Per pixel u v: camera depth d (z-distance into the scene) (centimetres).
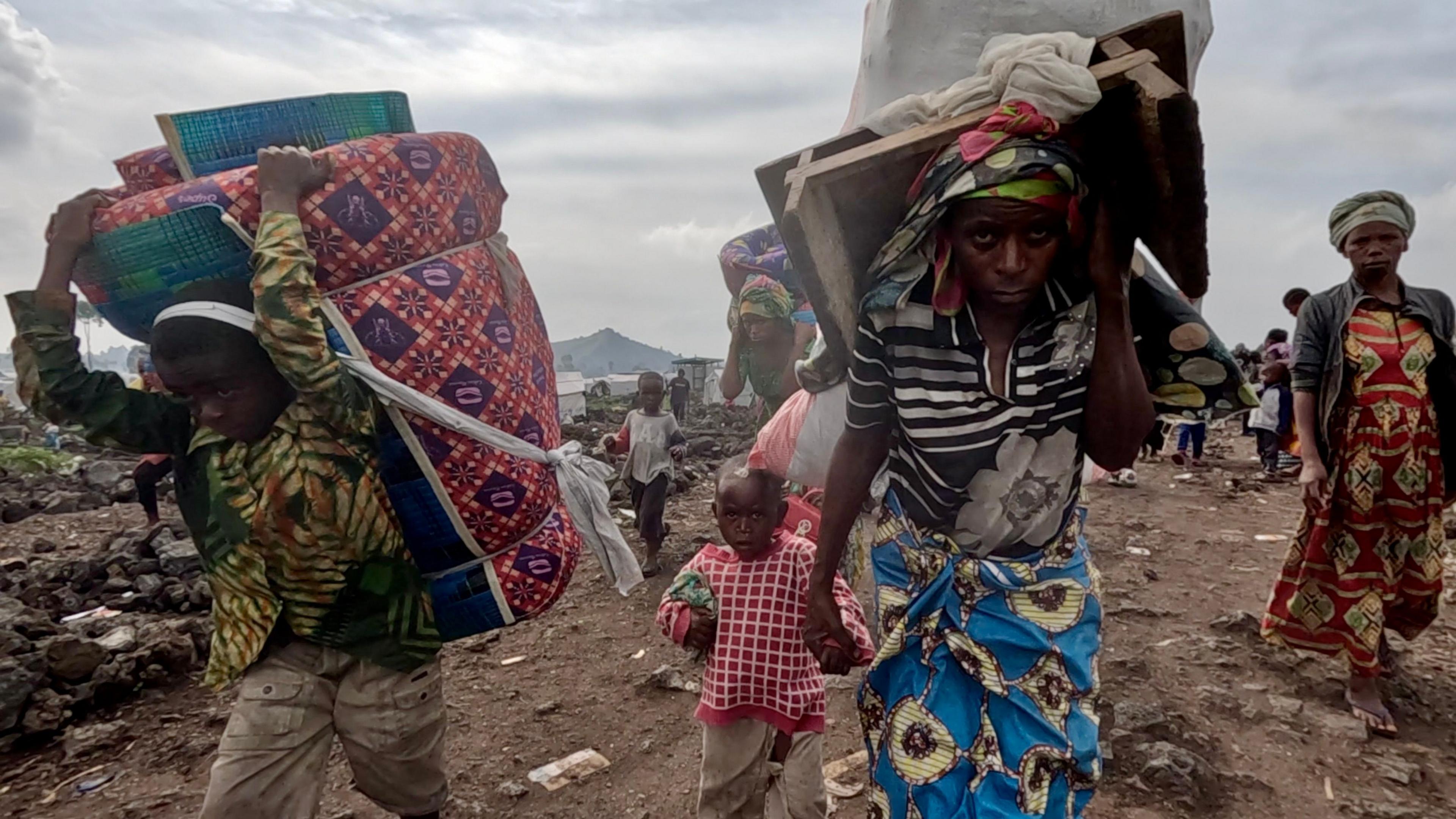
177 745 347
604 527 251
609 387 4191
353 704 218
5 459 1148
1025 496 173
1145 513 751
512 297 246
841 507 189
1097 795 289
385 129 232
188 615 497
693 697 389
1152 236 161
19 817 299
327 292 204
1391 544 334
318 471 202
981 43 175
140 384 432
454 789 315
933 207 151
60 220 199
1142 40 149
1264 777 301
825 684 354
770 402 432
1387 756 313
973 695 178
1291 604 356
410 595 219
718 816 242
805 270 163
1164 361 188
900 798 178
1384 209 321
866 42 204
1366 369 330
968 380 166
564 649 453
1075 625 177
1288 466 1016
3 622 423
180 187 197
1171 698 361
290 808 212
